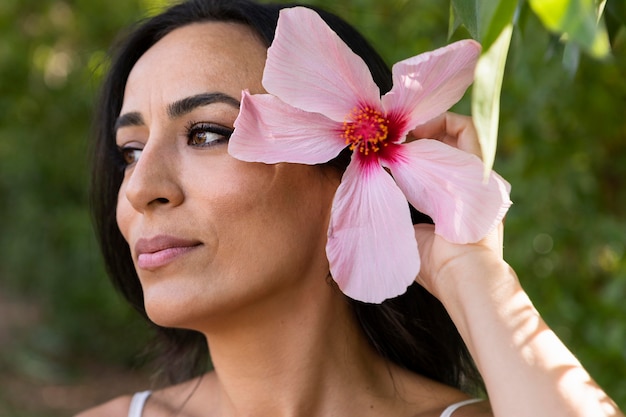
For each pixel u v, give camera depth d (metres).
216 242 1.35
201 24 1.47
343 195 1.25
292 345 1.45
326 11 1.56
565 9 0.80
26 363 5.88
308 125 1.26
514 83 2.34
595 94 2.28
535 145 2.39
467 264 1.28
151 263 1.37
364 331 1.53
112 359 6.18
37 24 5.14
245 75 1.39
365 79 1.24
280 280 1.38
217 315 1.38
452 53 1.16
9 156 5.78
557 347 1.22
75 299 6.19
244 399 1.48
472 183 1.21
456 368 1.70
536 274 2.45
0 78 5.18
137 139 1.47
